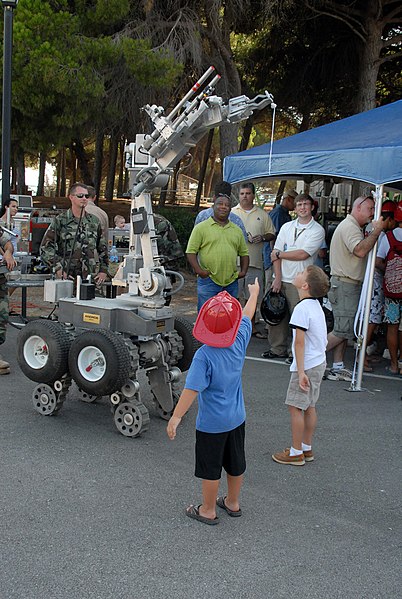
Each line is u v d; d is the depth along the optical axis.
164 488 4.24
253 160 7.92
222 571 3.30
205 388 3.62
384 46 17.72
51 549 3.44
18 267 8.08
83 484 4.25
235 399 3.75
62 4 13.91
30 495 4.06
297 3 17.31
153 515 3.87
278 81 21.44
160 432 5.27
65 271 6.37
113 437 5.11
